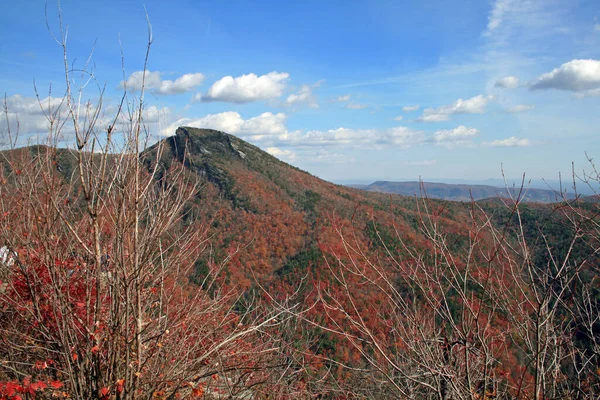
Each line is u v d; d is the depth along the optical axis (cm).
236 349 462
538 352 273
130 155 316
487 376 304
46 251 319
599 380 313
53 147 338
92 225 315
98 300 329
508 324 327
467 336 295
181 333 440
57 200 326
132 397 327
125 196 317
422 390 378
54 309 318
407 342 311
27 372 380
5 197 387
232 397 408
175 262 398
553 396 305
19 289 375
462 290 307
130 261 322
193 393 369
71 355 321
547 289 274
